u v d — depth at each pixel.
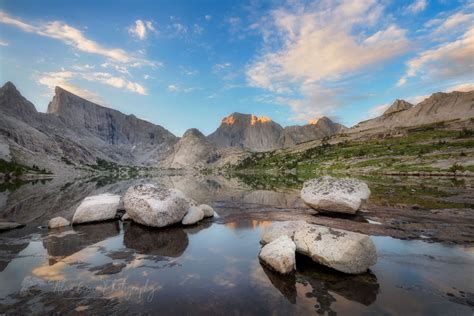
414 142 169.38
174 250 13.86
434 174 87.12
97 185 73.75
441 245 14.39
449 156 110.50
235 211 25.78
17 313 7.73
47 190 55.72
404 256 12.75
